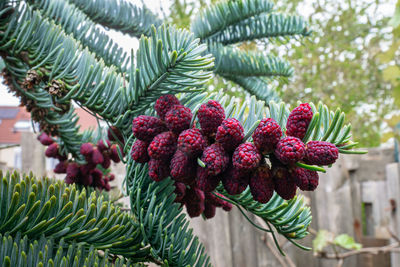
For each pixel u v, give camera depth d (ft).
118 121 0.60
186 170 0.52
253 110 0.58
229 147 0.50
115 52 0.79
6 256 0.47
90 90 0.63
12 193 0.53
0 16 0.65
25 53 0.65
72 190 0.56
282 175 0.50
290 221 0.58
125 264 0.56
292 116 0.50
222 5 0.93
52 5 0.74
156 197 0.59
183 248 0.56
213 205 0.64
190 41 0.57
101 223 0.55
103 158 0.75
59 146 0.80
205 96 0.61
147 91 0.59
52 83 0.62
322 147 0.49
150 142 0.55
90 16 0.85
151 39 0.58
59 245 0.52
